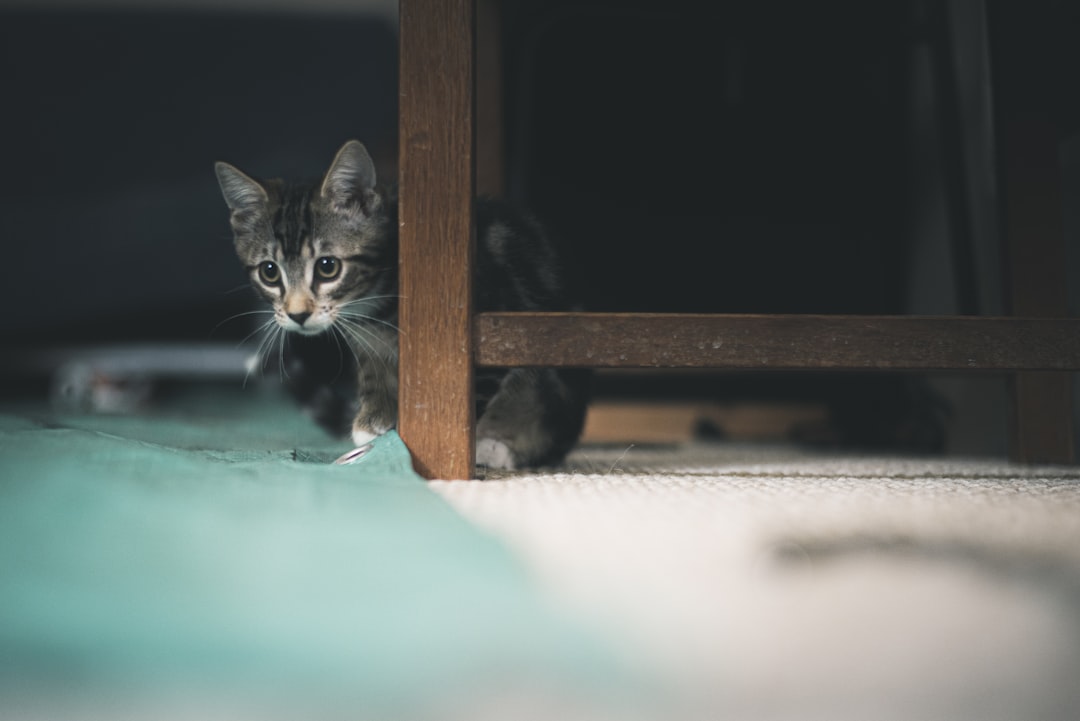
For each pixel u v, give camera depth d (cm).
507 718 71
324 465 103
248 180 124
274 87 286
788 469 118
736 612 81
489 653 77
